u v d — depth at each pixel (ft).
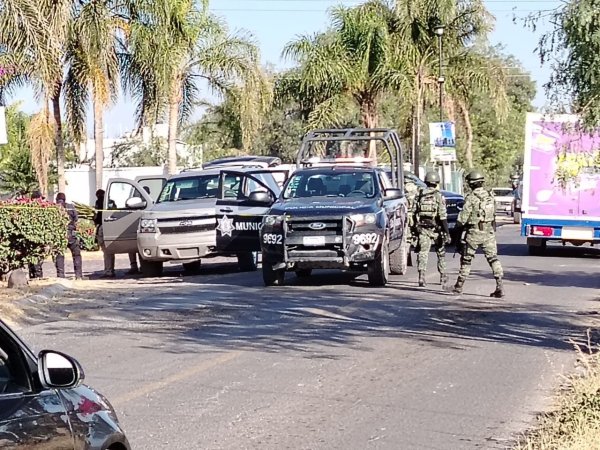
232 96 112.78
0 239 55.47
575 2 30.17
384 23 120.98
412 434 25.57
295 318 45.44
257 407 28.60
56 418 14.17
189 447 24.50
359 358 35.78
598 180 82.02
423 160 162.81
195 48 110.11
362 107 124.16
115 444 15.97
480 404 28.81
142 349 37.96
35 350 37.45
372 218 56.29
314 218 55.88
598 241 82.89
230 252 66.13
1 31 80.48
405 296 53.26
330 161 72.43
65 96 100.83
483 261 76.89
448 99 131.85
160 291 57.62
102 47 94.73
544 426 25.85
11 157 127.95
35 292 54.44
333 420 27.09
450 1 121.90
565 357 35.70
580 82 31.14
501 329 42.22
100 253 97.19
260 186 70.69
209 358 35.94
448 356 36.06
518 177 152.25
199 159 162.50
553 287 58.08
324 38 122.11
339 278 62.85
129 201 68.74
